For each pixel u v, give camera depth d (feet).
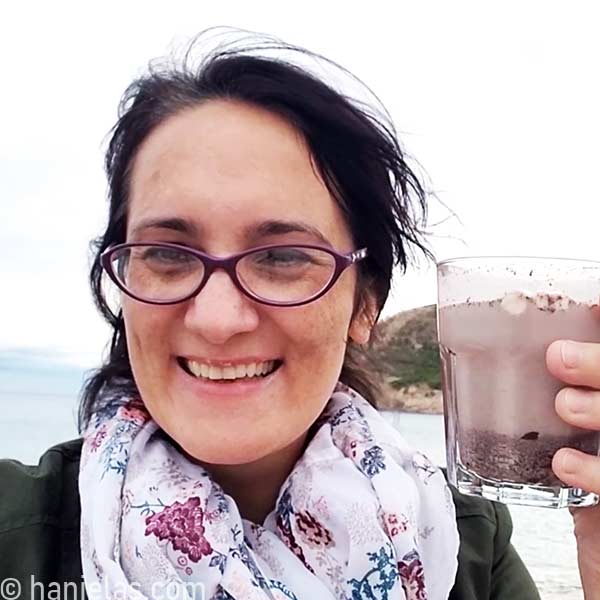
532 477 1.03
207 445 1.21
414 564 1.34
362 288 1.40
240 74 1.25
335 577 1.30
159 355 1.22
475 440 1.07
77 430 1.58
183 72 1.29
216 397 1.20
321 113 1.25
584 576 1.22
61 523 1.33
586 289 1.01
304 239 1.22
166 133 1.21
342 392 1.58
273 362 1.22
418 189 1.56
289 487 1.36
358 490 1.35
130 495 1.27
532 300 1.01
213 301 1.15
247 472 1.37
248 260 1.18
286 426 1.23
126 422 1.38
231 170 1.18
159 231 1.19
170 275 1.19
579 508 1.23
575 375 0.98
